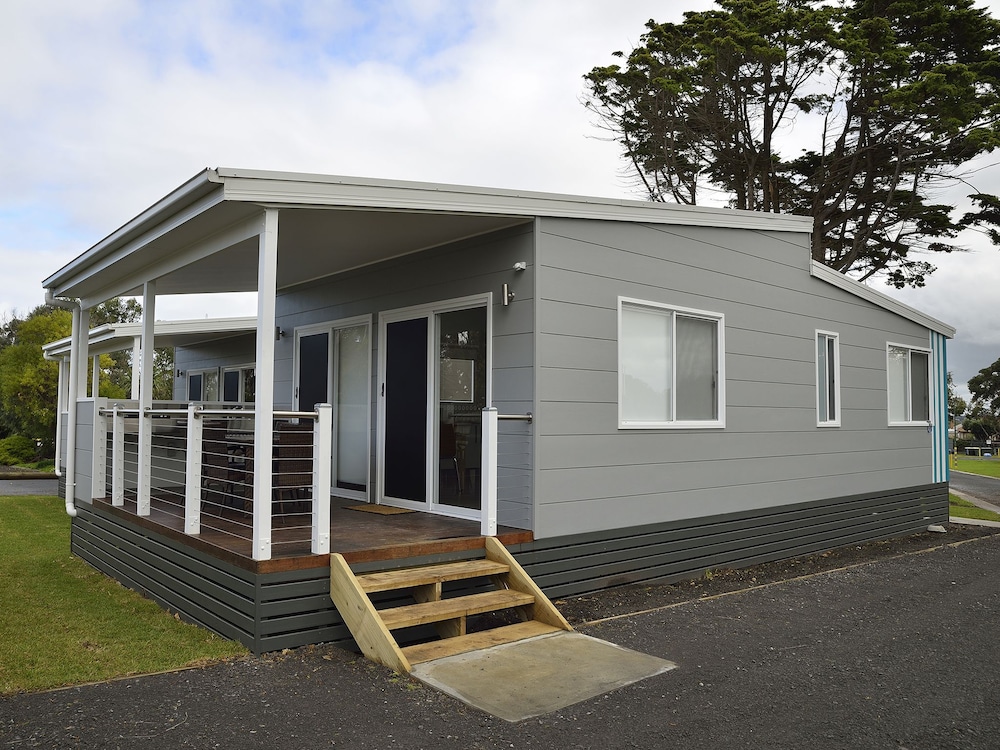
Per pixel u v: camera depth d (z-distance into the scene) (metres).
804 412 9.16
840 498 9.72
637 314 7.14
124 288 7.66
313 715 3.80
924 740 3.61
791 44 18.95
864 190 20.55
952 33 19.17
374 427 7.88
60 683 4.25
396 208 5.38
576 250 6.52
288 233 6.43
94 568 7.89
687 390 7.62
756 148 21.30
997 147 17.58
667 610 6.14
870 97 19.36
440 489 7.03
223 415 5.48
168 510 7.18
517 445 6.30
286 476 6.74
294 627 4.87
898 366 11.20
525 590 5.48
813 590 6.99
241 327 12.88
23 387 24.31
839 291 9.88
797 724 3.78
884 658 4.91
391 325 7.68
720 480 7.93
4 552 8.95
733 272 8.19
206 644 4.99
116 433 7.39
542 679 4.32
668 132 21.19
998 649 5.14
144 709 3.87
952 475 29.38
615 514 6.81
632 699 4.06
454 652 4.75
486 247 6.60
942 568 8.18
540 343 6.19
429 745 3.47
